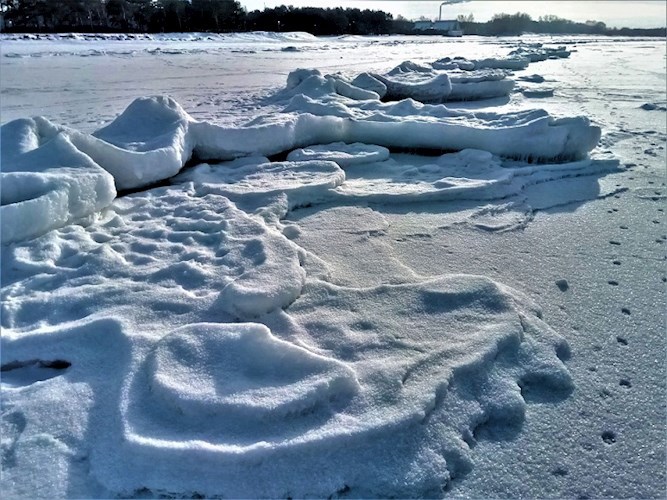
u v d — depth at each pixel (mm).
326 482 1684
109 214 3684
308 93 8062
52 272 2852
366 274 2965
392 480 1700
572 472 1779
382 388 1974
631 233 3648
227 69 14062
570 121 5320
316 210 4012
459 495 1695
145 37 30984
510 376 2156
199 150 5055
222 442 1741
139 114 4938
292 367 2037
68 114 7426
